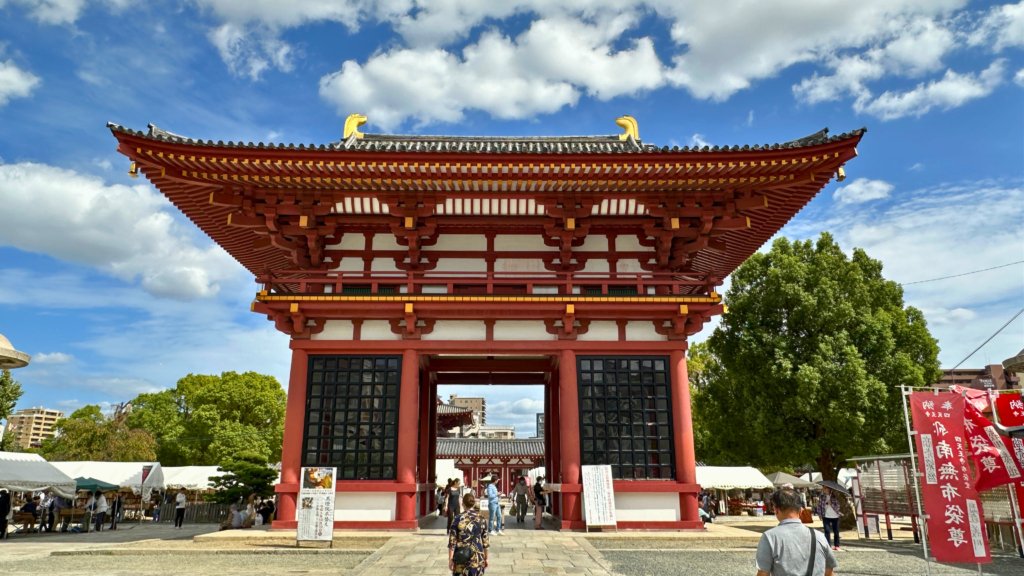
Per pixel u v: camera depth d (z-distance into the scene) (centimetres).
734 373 3017
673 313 1966
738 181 1875
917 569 1557
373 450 1872
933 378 2923
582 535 1744
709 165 1798
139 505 4578
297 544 1647
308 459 1864
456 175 1820
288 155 1753
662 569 1382
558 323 1969
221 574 1332
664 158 1780
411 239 2005
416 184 1870
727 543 1720
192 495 4884
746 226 1978
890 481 2336
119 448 5300
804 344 2855
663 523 1831
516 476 6050
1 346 2362
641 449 1894
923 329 2917
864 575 1461
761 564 585
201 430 5716
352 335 1961
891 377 2745
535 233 2109
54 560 1620
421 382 2450
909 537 2423
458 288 2045
